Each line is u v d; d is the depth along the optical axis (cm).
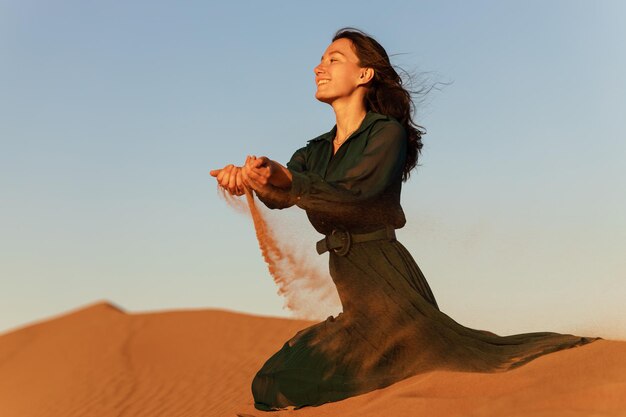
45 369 1836
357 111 541
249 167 459
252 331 1681
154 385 1273
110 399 1222
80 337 1969
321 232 521
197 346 1608
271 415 502
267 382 523
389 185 501
